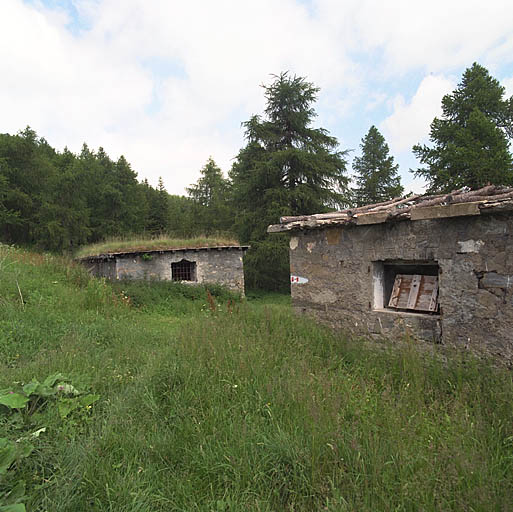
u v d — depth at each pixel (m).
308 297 6.46
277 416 3.14
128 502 2.27
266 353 4.52
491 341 4.12
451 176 16.75
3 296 7.59
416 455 2.51
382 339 5.26
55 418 3.09
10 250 12.17
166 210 42.69
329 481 2.31
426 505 2.06
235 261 15.73
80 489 2.35
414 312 5.13
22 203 26.45
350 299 5.71
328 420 2.91
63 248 26.77
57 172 30.50
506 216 3.97
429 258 4.70
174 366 4.08
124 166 37.53
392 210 4.88
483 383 3.70
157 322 9.17
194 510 2.23
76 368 4.33
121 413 3.30
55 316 7.02
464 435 2.71
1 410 3.09
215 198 38.66
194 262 15.06
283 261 21.78
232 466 2.55
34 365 4.30
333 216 6.07
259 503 2.22
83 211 29.47
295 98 23.38
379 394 3.53
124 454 2.72
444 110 19.06
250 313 7.02
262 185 22.75
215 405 3.37
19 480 2.34
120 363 4.88
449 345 4.48
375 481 2.25
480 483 2.15
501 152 15.02
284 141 24.16
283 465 2.57
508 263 3.97
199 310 11.30
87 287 9.95
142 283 12.96
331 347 4.95
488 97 17.59
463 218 4.33
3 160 26.12
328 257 6.07
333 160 23.16
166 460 2.74
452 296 4.46
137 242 15.30
